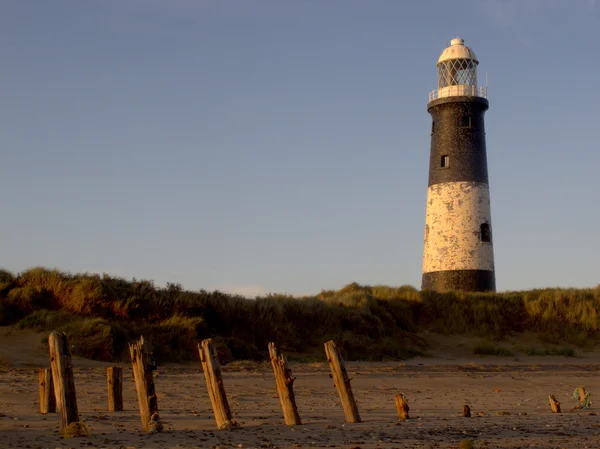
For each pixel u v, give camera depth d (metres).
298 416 12.22
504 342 34.22
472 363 28.20
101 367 21.12
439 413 14.61
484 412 14.92
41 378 13.07
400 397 13.50
